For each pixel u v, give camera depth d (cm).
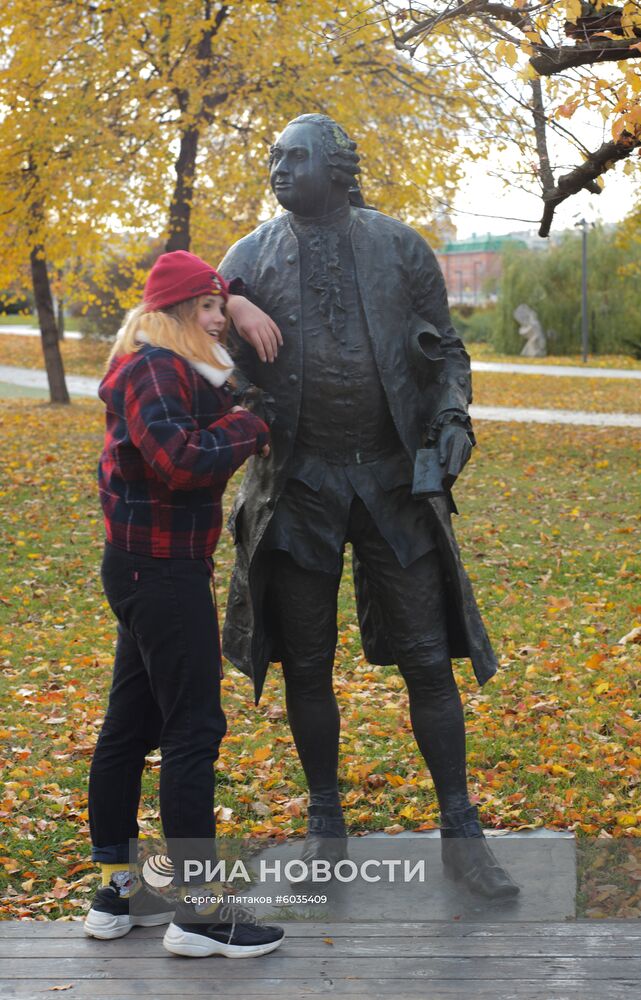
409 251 329
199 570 283
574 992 259
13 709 584
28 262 2212
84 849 408
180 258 286
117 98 1580
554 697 576
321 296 320
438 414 321
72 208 1631
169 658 280
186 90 1549
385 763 492
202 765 283
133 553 279
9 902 365
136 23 1543
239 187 1703
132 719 300
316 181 319
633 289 4212
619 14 664
